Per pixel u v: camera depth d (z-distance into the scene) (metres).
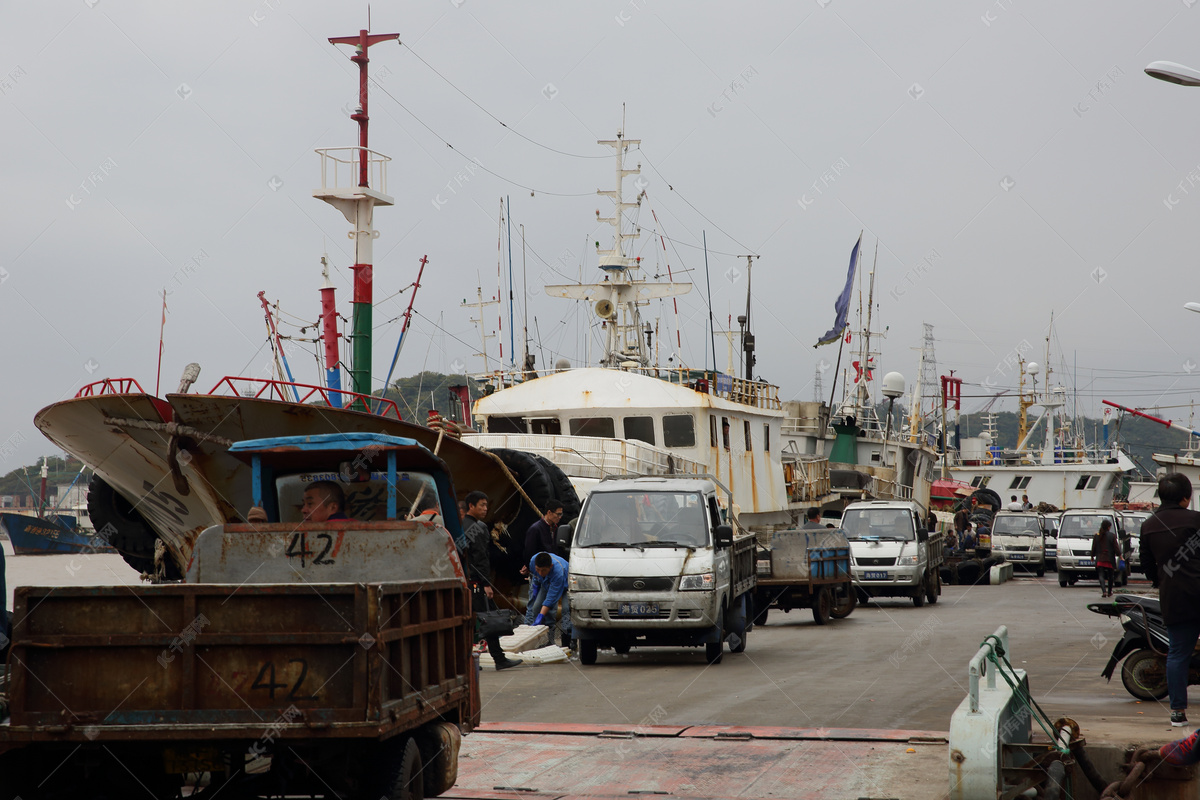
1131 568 38.56
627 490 15.73
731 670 13.95
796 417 43.53
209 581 6.49
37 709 5.03
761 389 31.05
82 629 5.07
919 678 12.91
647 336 32.34
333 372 20.89
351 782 5.64
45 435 16.56
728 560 15.55
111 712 5.02
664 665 14.67
